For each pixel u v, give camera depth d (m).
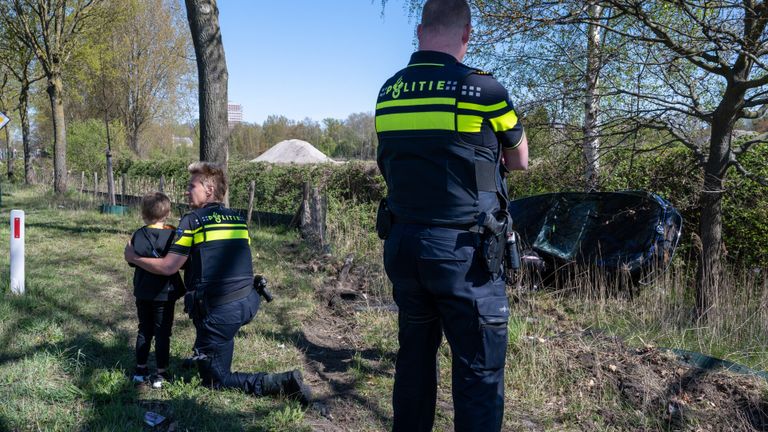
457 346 2.23
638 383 3.98
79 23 20.81
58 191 18.98
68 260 7.61
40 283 6.05
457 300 2.19
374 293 6.51
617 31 6.36
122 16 22.09
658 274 6.33
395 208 2.31
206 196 3.74
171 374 3.88
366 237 9.70
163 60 35.81
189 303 3.54
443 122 2.14
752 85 5.66
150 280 3.64
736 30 5.84
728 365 4.24
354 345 4.87
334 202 12.54
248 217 11.99
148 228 3.70
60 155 19.03
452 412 3.56
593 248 6.91
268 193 15.29
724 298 5.52
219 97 8.64
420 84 2.22
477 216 2.17
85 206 15.03
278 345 4.68
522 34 7.41
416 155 2.20
